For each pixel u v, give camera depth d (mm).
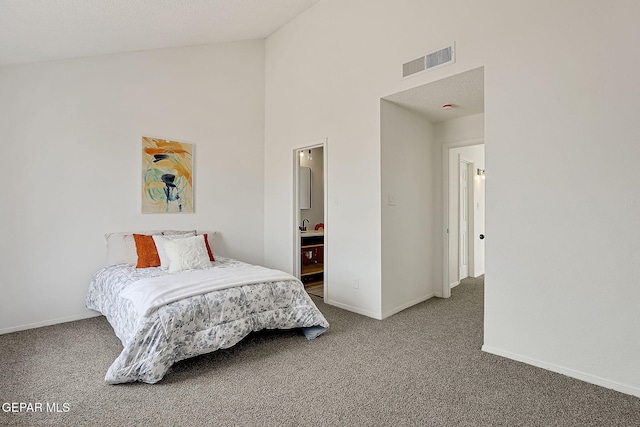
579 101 2131
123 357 2037
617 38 2002
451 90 3096
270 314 2615
